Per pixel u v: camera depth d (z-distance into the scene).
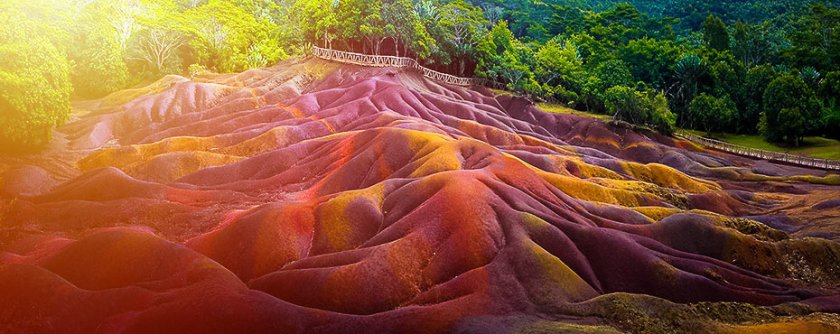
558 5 146.00
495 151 47.28
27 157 49.34
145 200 41.94
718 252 36.66
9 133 46.72
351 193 39.88
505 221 35.62
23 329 26.36
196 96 71.06
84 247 32.56
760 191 58.97
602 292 32.47
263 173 50.84
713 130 91.12
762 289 32.88
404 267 32.06
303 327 26.91
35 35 50.06
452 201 36.28
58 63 52.62
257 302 27.59
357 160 48.22
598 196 45.72
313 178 49.44
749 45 115.25
